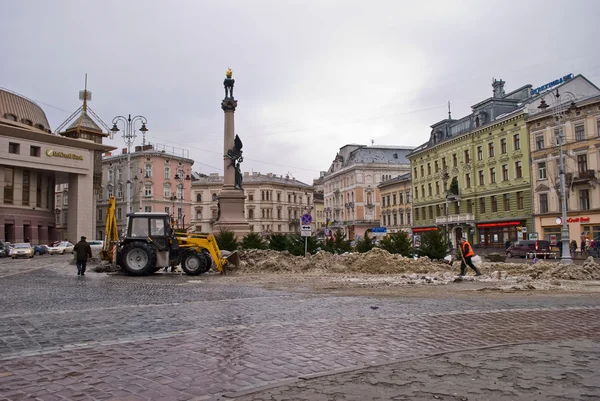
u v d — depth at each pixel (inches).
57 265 1218.0
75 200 2610.7
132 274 847.7
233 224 1439.5
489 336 320.8
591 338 314.3
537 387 207.8
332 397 197.5
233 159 1485.0
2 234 2299.5
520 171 2119.8
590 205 1814.7
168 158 3718.0
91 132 2965.1
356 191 3777.1
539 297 538.6
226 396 200.7
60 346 290.4
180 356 266.5
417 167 2989.7
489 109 2337.6
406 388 208.1
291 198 4744.1
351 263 957.8
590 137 1809.8
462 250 807.1
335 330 339.3
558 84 2197.3
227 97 1513.3
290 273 904.9
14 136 2351.1
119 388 211.8
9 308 445.1
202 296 542.3
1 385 215.8
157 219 860.0
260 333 328.5
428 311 428.5
